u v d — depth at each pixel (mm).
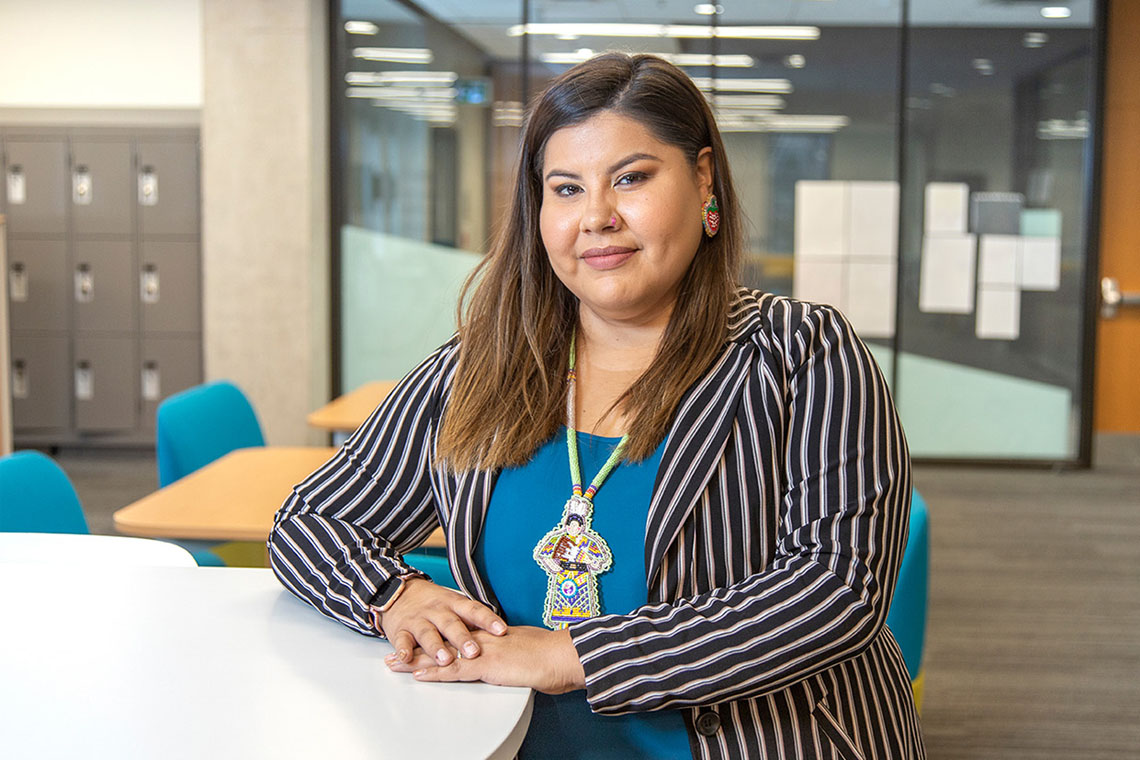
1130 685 3436
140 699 1089
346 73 6512
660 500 1242
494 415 1336
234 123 6277
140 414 7090
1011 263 6586
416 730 1029
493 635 1181
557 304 1384
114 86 6883
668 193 1250
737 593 1182
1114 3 6695
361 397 4496
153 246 6953
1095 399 6742
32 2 6855
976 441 6746
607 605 1258
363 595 1265
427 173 6551
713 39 6438
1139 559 4867
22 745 985
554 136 1287
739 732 1210
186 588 1442
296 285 6375
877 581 1179
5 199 6957
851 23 6418
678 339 1303
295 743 998
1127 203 6977
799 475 1235
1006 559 4848
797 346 1271
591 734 1259
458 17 6438
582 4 6410
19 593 1419
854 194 6547
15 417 7094
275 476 2975
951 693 3357
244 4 6191
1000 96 6441
